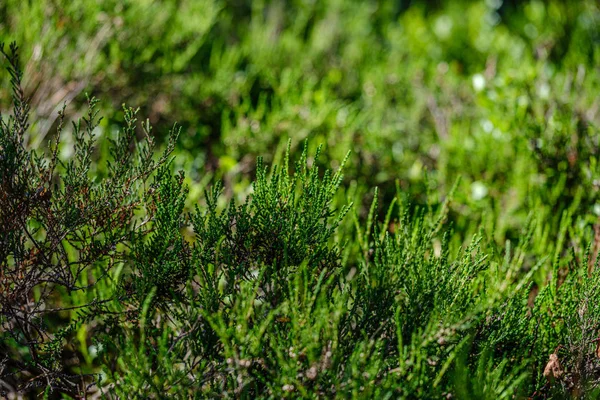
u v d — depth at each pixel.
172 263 1.07
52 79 1.35
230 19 1.96
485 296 1.10
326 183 1.09
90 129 1.08
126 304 1.10
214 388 1.05
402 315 1.07
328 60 1.84
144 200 1.09
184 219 1.10
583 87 1.36
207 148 1.43
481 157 1.35
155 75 1.44
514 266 1.11
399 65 1.80
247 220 1.08
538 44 1.73
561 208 1.26
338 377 1.04
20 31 1.30
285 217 1.08
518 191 1.30
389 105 1.61
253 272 1.11
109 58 1.42
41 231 1.20
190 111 1.44
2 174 1.06
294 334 1.03
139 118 1.42
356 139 1.37
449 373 1.05
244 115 1.46
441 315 1.06
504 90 1.35
